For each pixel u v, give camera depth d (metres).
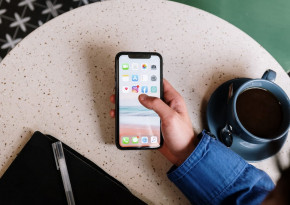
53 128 0.69
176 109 0.70
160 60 0.68
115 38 0.76
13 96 0.70
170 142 0.67
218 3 1.16
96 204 0.63
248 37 0.81
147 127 0.68
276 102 0.68
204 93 0.76
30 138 0.65
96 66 0.74
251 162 0.70
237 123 0.62
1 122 0.68
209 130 0.71
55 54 0.73
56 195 0.63
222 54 0.78
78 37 0.75
